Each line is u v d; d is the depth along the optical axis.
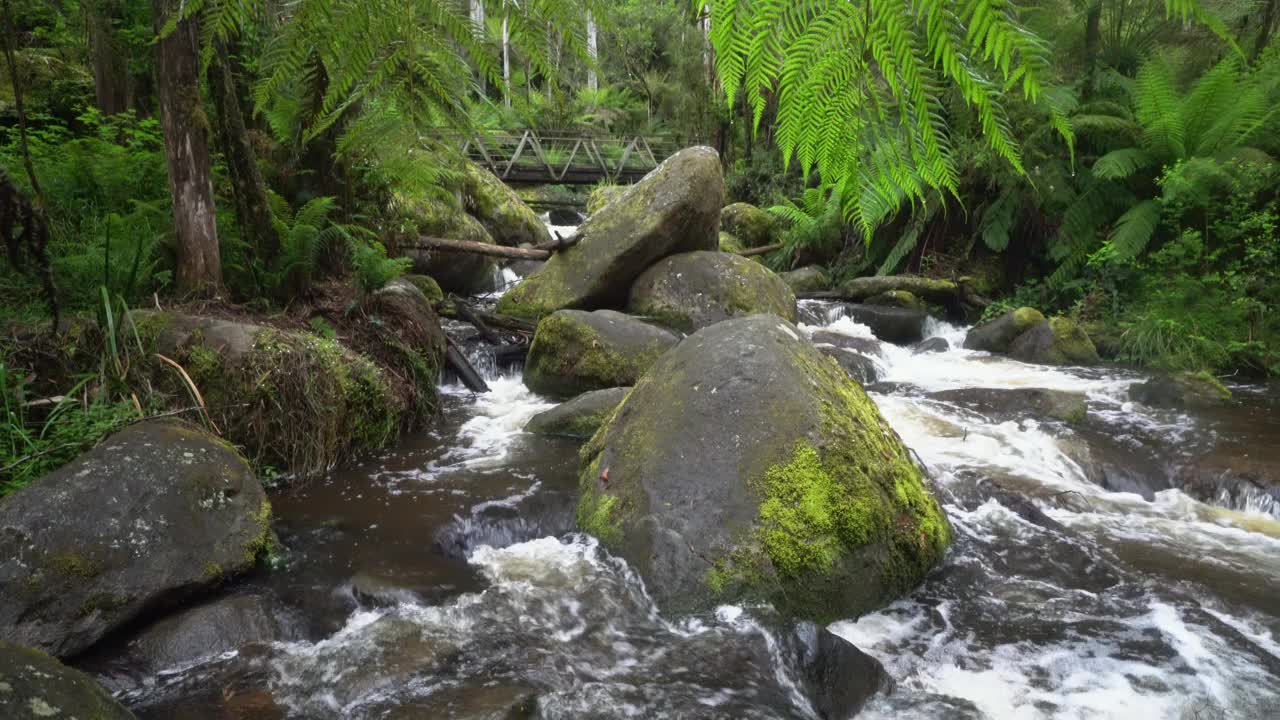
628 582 3.66
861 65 0.51
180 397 4.80
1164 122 9.51
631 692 2.97
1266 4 8.27
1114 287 10.17
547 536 4.39
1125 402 7.37
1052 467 5.63
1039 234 11.57
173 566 3.46
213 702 2.91
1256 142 9.71
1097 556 4.21
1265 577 4.04
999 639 3.46
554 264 9.48
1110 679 3.20
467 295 12.34
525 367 7.68
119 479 3.60
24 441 4.17
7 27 4.63
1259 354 8.54
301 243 6.18
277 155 6.76
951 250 12.35
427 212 11.64
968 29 0.47
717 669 3.12
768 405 3.91
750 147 15.46
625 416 4.41
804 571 3.51
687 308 8.72
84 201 6.20
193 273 5.61
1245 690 3.12
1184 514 4.96
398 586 3.69
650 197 9.31
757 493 3.64
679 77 19.59
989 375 8.66
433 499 4.76
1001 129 0.49
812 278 13.07
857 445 3.90
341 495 4.82
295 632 3.38
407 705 2.87
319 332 5.89
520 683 3.00
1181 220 10.02
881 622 3.57
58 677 2.17
